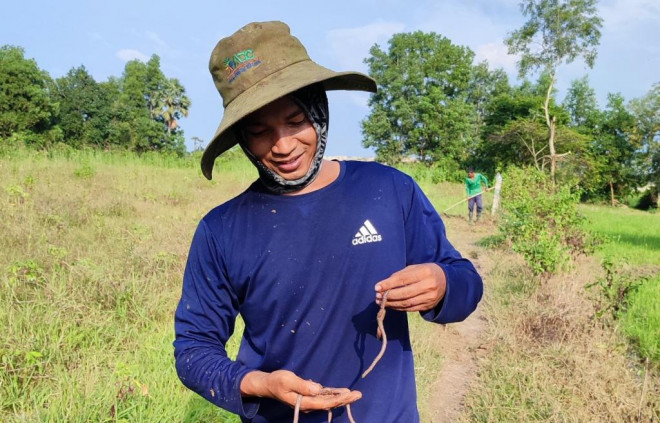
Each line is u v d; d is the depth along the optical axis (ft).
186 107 203.82
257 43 5.05
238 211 5.43
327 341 5.16
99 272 18.69
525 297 22.59
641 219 72.90
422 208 5.60
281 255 5.18
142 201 39.60
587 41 101.19
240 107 4.85
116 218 31.19
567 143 122.52
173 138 196.03
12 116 140.87
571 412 13.15
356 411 5.14
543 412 13.20
